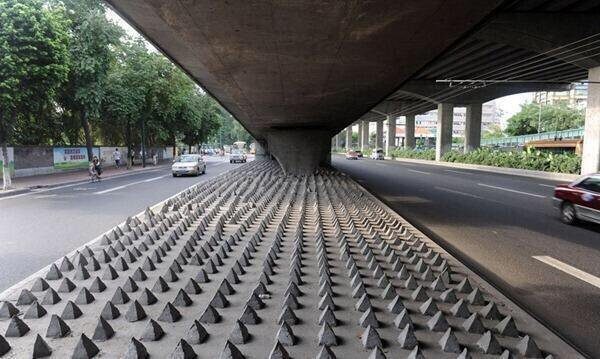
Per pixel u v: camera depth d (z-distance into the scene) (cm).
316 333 278
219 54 837
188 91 4362
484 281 409
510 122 7838
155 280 388
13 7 1673
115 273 398
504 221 1094
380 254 492
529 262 709
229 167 3978
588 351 400
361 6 598
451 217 1153
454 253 763
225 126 11706
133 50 3325
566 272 653
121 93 3002
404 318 289
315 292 356
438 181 2319
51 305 326
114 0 591
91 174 2256
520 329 300
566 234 937
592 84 2412
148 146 4988
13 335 273
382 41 759
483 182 2264
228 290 349
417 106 5850
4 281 551
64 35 1941
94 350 249
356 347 261
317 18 641
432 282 392
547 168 2867
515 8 2075
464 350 241
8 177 1761
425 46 798
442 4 598
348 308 323
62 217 1079
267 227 646
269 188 1173
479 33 2231
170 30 712
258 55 845
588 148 2447
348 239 564
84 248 470
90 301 332
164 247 496
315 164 1994
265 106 1538
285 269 425
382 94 1348
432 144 11712
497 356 257
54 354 251
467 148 4912
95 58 2506
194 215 711
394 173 2978
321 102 1455
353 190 1155
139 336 273
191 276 400
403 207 1338
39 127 2920
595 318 476
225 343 262
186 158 2897
